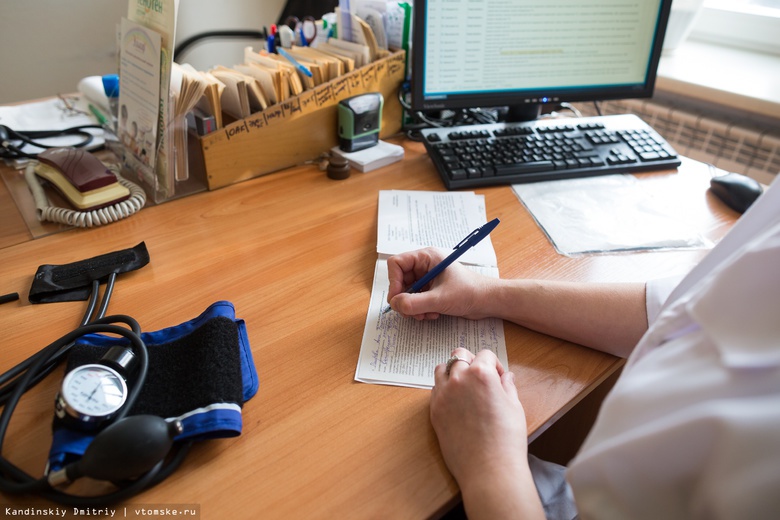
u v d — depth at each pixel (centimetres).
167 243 76
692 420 33
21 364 52
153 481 43
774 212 44
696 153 150
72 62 158
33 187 85
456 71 98
